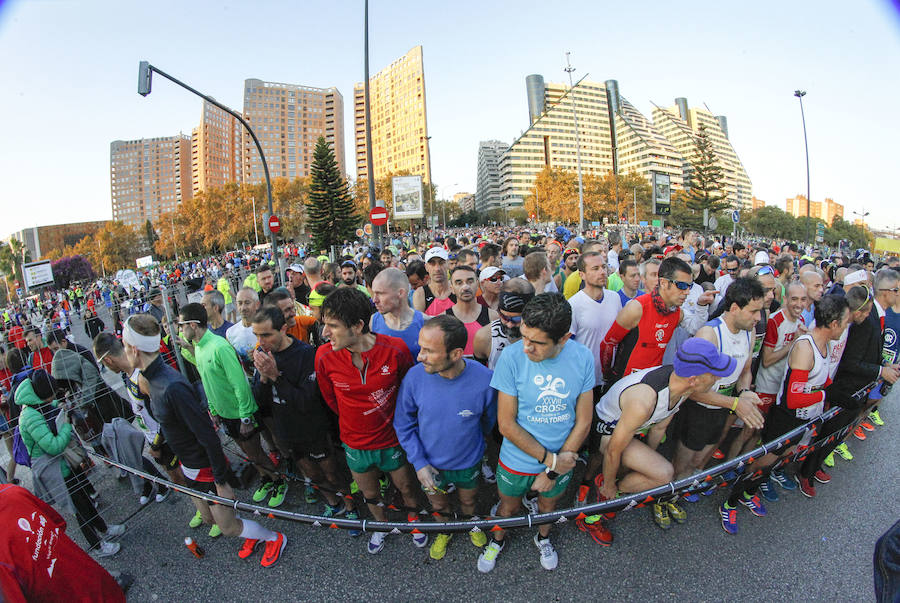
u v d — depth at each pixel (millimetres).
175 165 177625
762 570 2535
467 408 2451
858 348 3107
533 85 158750
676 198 75938
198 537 3104
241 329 3975
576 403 2359
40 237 121688
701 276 6469
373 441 2650
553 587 2475
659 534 2875
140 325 2490
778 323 3297
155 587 2654
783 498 3234
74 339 4684
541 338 2086
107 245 93812
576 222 78000
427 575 2619
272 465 3529
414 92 128500
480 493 3391
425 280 4688
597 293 3588
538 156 123688
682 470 3137
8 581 1706
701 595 2373
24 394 2836
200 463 2844
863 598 2318
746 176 134375
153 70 9094
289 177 152250
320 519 2336
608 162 127688
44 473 2863
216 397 3338
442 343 2166
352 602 2453
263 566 2768
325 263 6336
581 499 3105
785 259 5312
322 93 157750
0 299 37750
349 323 2334
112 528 3137
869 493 3234
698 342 2191
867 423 4352
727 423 2982
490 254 5086
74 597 1943
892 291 4043
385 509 3143
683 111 160375
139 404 3369
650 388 2361
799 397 2969
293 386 2990
